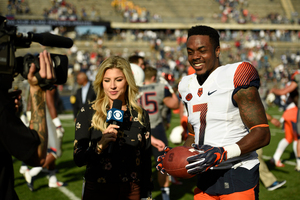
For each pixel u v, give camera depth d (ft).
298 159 17.90
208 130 6.95
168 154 6.81
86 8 110.11
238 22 112.27
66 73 5.30
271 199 13.79
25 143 4.99
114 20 104.06
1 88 4.83
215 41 6.93
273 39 107.96
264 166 14.96
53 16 95.91
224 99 6.66
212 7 122.21
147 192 7.50
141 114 7.58
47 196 14.34
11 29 4.77
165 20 108.06
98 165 7.13
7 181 5.15
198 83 7.30
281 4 127.34
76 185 16.03
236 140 6.77
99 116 7.29
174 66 75.87
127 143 7.27
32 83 5.14
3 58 4.61
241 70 6.52
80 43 94.32
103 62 7.36
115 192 7.12
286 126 18.98
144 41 100.63
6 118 4.77
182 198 14.11
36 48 81.20
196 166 6.14
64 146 26.40
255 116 6.38
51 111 15.15
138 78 12.67
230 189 6.72
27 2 102.58
